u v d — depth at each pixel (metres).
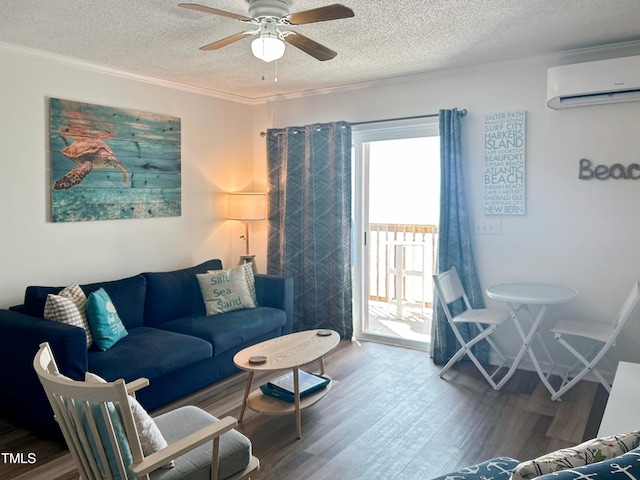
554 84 3.42
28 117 3.48
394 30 3.11
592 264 3.67
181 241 4.67
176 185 4.58
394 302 5.89
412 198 5.61
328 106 4.86
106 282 3.77
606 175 3.57
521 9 2.78
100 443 1.65
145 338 3.43
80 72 3.79
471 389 3.56
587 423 3.00
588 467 1.02
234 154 5.21
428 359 4.24
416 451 2.71
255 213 4.93
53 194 3.64
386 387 3.62
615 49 3.49
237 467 2.00
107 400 1.56
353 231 4.86
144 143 4.26
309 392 3.09
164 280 4.10
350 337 4.81
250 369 2.82
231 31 3.11
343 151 4.66
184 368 3.41
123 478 1.66
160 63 3.84
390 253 5.84
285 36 2.65
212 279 4.25
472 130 4.07
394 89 4.44
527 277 3.93
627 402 2.28
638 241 3.51
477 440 2.82
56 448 2.77
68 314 3.04
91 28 3.04
